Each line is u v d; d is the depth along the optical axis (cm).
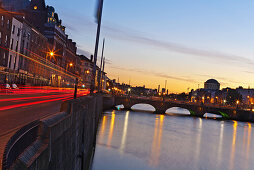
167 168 2958
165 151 3753
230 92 16100
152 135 4953
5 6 8219
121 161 2984
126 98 10681
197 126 7244
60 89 8350
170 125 6862
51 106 2191
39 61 7388
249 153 4225
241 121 10162
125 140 4172
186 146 4300
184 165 3170
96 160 2925
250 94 16350
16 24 5703
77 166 1342
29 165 452
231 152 4191
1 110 1623
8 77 5353
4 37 5169
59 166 778
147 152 3559
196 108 10650
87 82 14075
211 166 3269
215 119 10169
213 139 5272
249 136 6053
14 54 5675
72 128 1070
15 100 2556
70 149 1016
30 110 1747
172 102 10612
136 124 6272
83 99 1752
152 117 8581
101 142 3888
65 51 10112
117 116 7631
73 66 11669
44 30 8681
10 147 407
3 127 999
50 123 693
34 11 8862
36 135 652
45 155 591
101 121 6066
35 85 7081
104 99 8825
